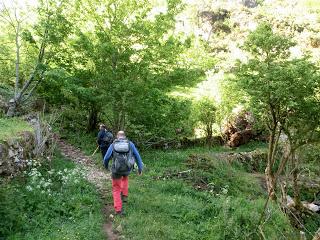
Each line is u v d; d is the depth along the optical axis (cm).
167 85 1500
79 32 1455
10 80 2019
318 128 1193
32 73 1612
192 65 1570
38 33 1541
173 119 1605
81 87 1426
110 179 1155
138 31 1397
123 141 867
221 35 3422
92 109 1717
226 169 1491
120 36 1421
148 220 849
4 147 949
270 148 1222
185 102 1614
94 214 841
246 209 980
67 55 1577
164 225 842
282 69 1023
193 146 1919
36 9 1558
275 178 1239
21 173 995
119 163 843
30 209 797
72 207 855
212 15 3597
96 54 1430
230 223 866
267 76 1022
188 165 1476
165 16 1434
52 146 1229
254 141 2083
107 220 838
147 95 1449
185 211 945
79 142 1600
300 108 1107
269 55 1089
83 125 1802
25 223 746
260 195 1355
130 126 1608
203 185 1284
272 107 1118
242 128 2031
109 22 1509
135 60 1469
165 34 1515
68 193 922
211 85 1928
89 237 724
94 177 1158
